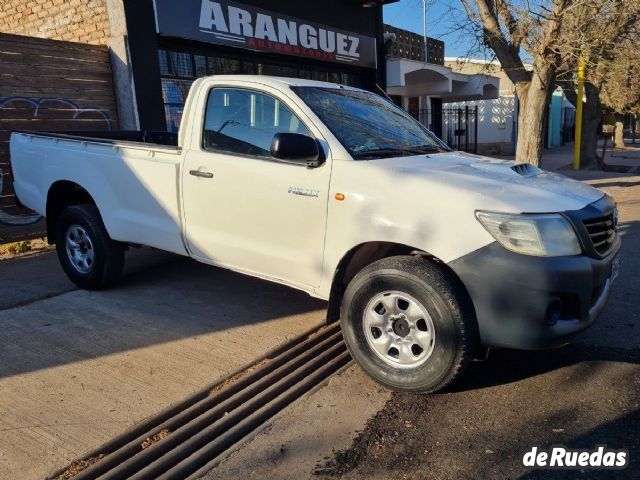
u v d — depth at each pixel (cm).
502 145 2558
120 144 479
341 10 1221
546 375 367
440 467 276
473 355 325
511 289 303
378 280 335
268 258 396
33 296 521
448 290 313
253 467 277
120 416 318
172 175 440
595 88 1748
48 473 269
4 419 315
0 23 982
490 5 1000
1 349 405
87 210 517
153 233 465
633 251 679
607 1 873
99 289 536
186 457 289
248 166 396
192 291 535
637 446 290
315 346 418
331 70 1252
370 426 311
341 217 353
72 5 853
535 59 977
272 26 1030
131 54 796
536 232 304
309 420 318
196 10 880
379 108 464
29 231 746
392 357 345
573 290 309
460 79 1964
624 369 374
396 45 1603
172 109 905
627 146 3516
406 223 328
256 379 369
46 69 743
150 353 400
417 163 374
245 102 414
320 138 372
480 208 313
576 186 377
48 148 539
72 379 361
